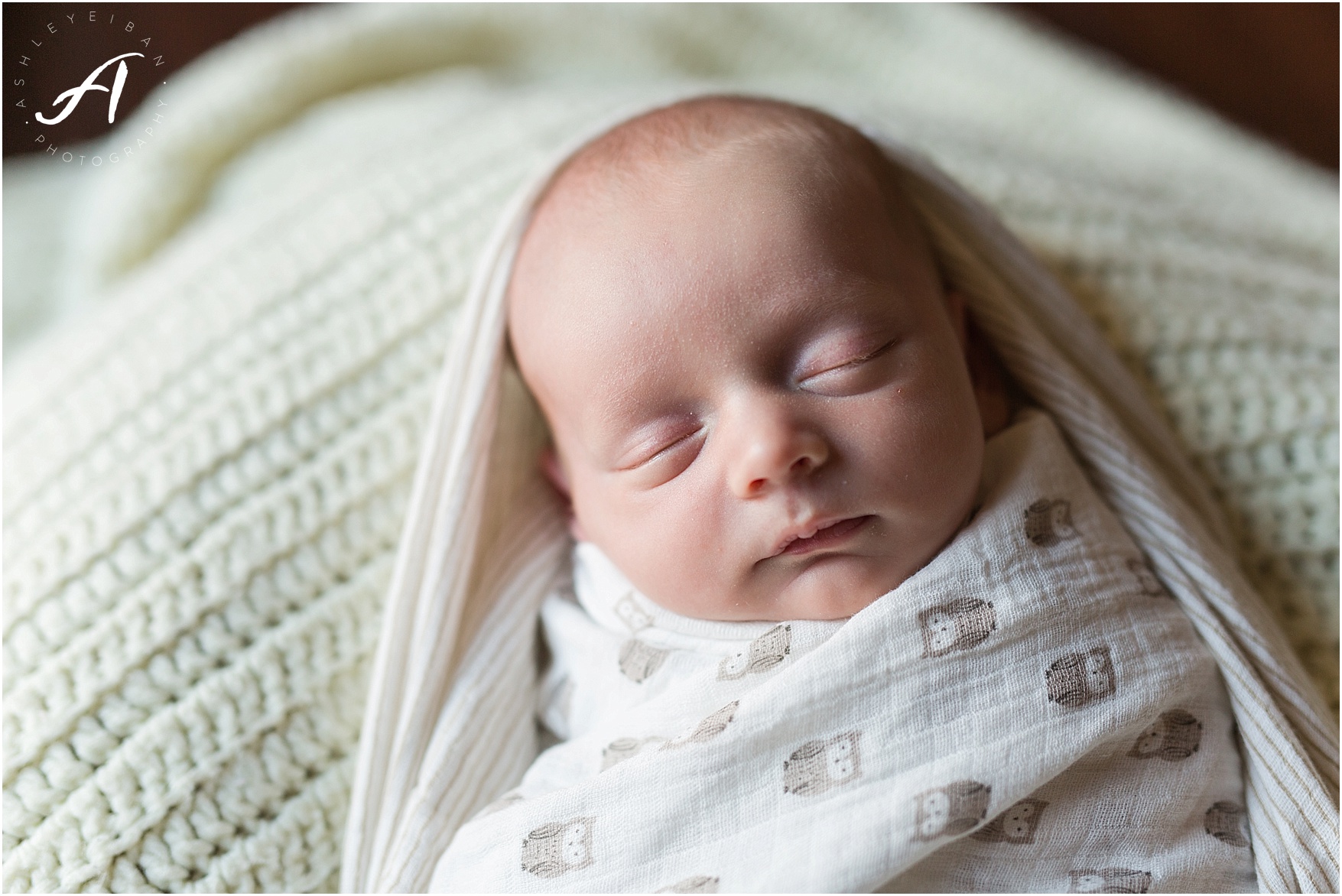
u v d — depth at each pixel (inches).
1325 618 34.6
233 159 55.6
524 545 35.5
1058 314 36.4
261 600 33.1
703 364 28.5
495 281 34.2
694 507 28.8
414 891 30.0
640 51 60.2
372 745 31.3
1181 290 39.4
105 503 33.9
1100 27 64.6
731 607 29.7
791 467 27.4
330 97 57.5
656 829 27.6
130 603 32.2
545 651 36.1
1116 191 45.8
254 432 35.5
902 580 29.2
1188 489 35.4
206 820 30.2
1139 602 29.5
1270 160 53.6
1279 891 27.6
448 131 46.3
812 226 29.1
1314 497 35.1
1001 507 29.7
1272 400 36.2
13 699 30.6
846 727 27.5
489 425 34.5
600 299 29.5
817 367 28.3
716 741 27.6
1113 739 27.4
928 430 28.5
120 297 43.3
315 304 38.5
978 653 27.7
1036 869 27.7
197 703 31.2
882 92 60.6
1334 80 61.4
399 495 36.0
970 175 42.9
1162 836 27.7
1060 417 34.3
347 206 41.4
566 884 27.7
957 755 26.8
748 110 33.4
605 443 29.9
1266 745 28.7
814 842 26.4
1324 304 40.6
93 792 29.6
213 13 63.9
